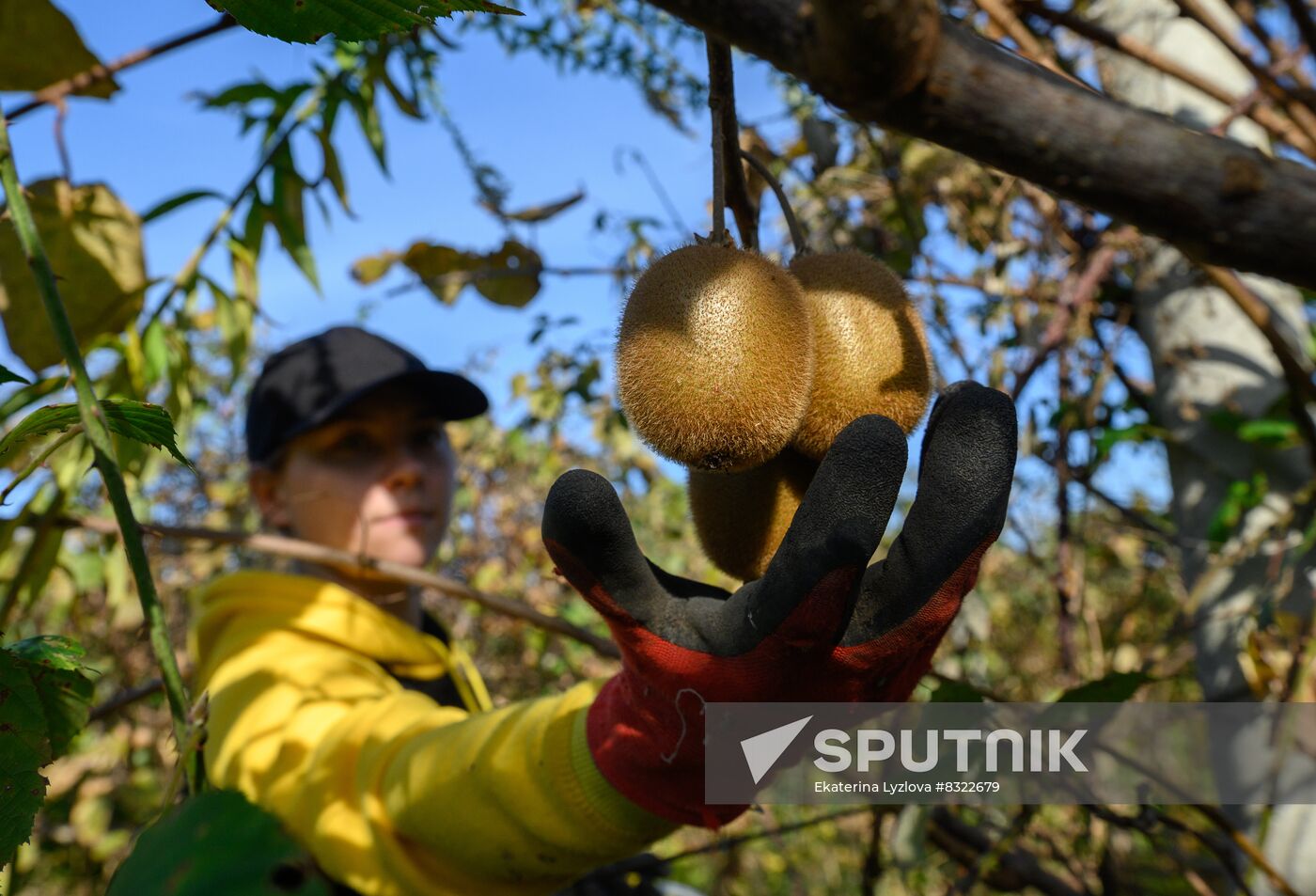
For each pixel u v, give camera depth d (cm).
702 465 27
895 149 64
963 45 13
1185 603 53
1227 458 51
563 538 25
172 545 86
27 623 94
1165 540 57
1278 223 13
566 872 31
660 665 25
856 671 24
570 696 31
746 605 24
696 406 26
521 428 101
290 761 37
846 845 110
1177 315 53
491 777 30
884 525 23
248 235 60
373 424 53
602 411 92
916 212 70
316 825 34
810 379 27
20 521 56
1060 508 56
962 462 24
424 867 33
